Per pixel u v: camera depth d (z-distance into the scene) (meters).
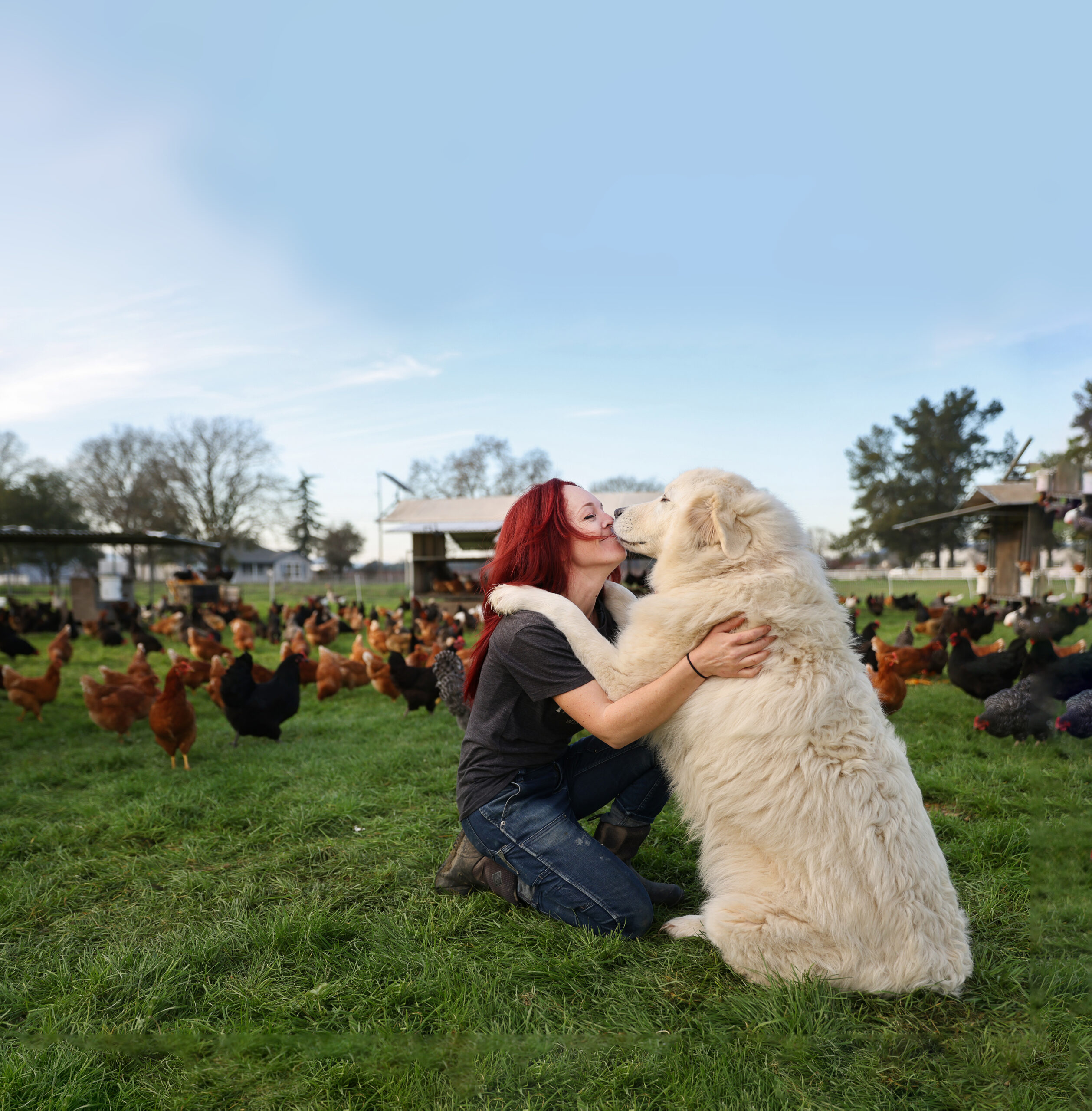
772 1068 1.85
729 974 2.27
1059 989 2.05
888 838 2.13
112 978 2.30
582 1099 1.76
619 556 2.80
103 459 53.84
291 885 3.05
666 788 2.85
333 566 79.19
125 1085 1.84
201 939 2.52
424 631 13.49
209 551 33.62
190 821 4.00
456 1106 1.75
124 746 6.33
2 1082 1.80
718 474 2.71
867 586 37.25
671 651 2.34
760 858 2.27
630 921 2.49
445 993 2.20
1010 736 5.31
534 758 2.59
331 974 2.37
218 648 12.59
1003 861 3.11
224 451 55.12
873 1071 1.82
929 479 55.53
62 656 12.77
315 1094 1.80
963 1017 2.03
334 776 4.79
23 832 3.84
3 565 60.81
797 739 2.17
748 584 2.32
